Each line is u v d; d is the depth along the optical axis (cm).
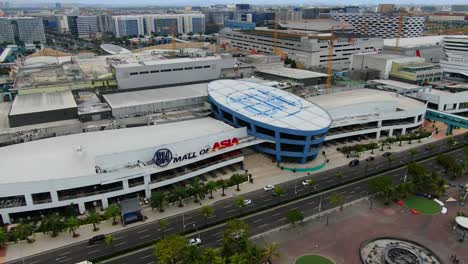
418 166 13300
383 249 10175
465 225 10850
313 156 15462
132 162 12469
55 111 16612
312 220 11519
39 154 12888
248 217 11669
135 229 11025
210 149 13888
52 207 11406
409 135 17938
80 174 11575
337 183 13662
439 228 11131
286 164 15225
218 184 12656
